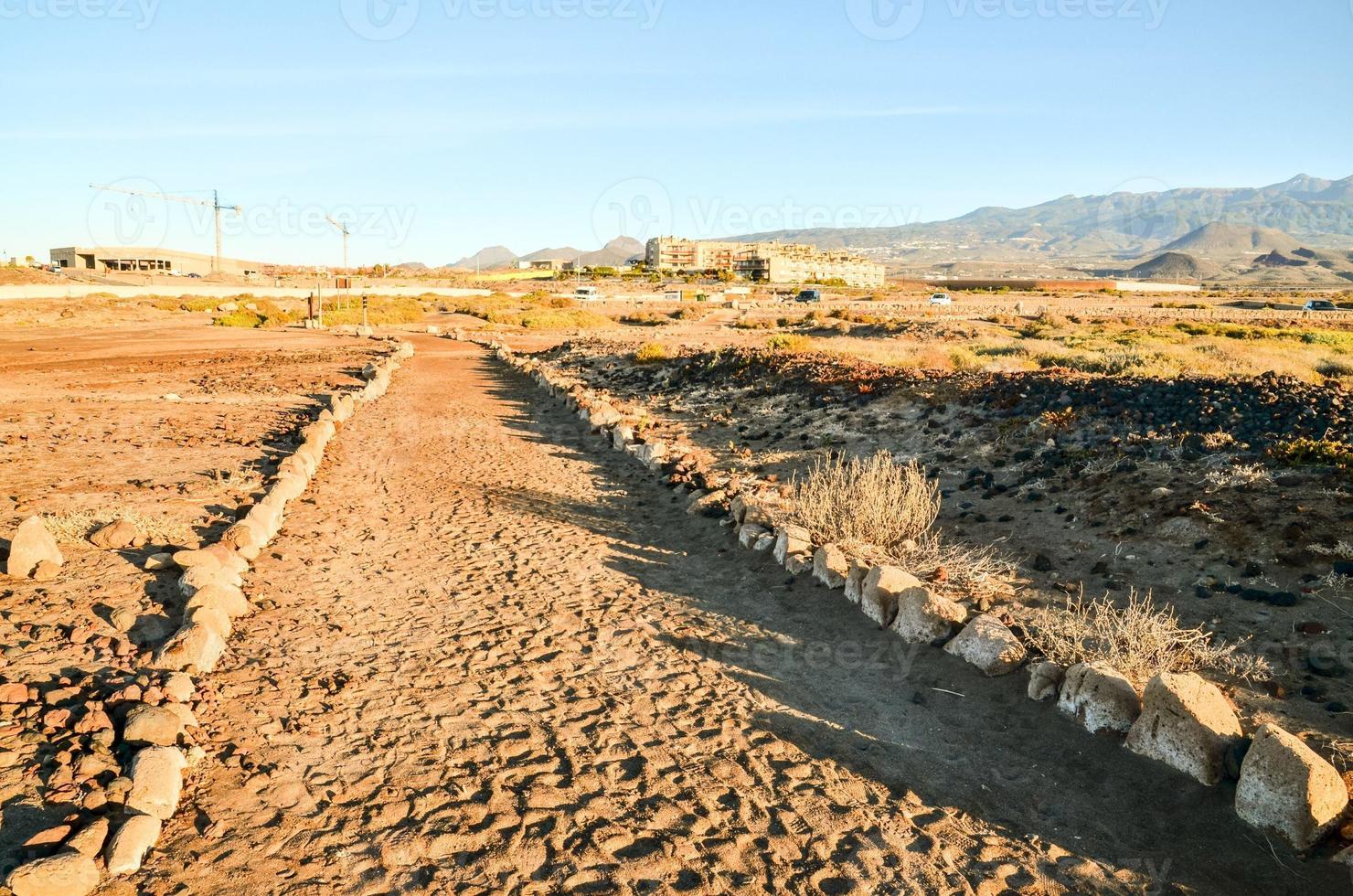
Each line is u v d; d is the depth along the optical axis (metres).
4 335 40.38
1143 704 4.67
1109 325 43.47
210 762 4.48
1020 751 4.77
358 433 15.92
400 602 7.17
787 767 4.64
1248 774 3.97
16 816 3.80
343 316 56.44
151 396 20.41
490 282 125.69
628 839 3.96
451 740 4.86
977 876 3.72
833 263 176.62
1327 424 9.46
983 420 12.59
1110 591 6.73
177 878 3.55
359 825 3.99
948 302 78.75
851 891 3.62
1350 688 4.90
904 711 5.29
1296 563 6.40
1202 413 10.81
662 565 8.36
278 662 5.80
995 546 8.14
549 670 5.86
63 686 5.04
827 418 14.69
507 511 10.43
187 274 109.06
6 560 7.32
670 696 5.51
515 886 3.60
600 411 17.42
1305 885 3.57
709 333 45.12
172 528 8.55
